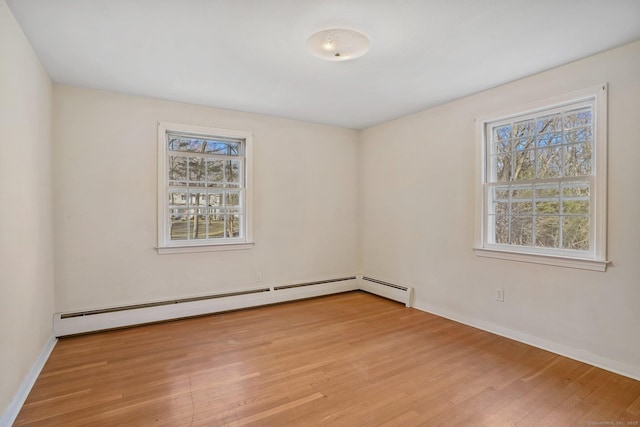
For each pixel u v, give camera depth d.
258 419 1.87
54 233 3.06
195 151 3.85
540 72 2.84
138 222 3.46
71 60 2.62
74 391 2.15
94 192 3.25
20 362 2.08
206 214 3.91
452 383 2.26
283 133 4.35
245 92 3.35
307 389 2.19
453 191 3.60
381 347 2.86
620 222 2.39
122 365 2.51
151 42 2.34
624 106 2.37
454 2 1.87
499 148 3.26
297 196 4.48
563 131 2.78
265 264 4.23
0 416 1.76
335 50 2.42
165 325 3.40
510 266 3.07
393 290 4.31
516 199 3.10
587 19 2.03
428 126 3.90
